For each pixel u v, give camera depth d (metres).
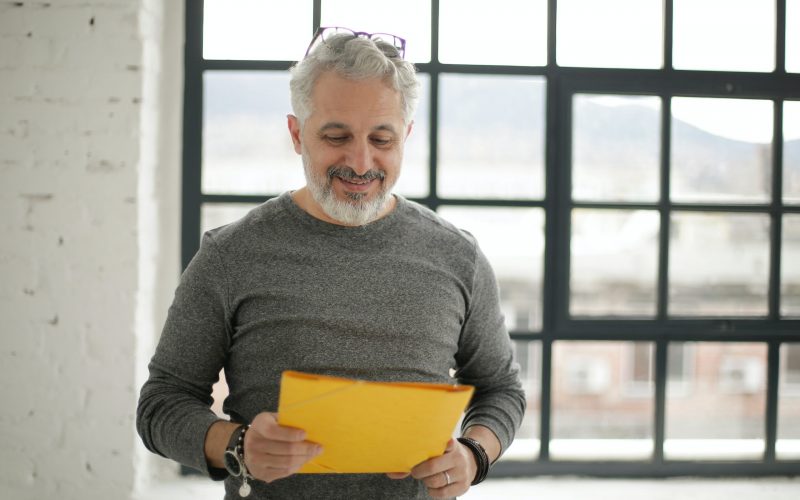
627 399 2.65
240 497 1.27
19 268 2.26
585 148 2.61
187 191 2.55
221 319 1.30
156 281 2.49
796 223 2.63
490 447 1.34
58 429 2.29
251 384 1.27
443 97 2.57
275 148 2.58
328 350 1.26
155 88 2.42
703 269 2.64
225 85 2.55
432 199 2.57
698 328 2.62
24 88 2.24
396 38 1.38
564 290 2.60
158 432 1.25
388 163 1.26
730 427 2.68
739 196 2.63
